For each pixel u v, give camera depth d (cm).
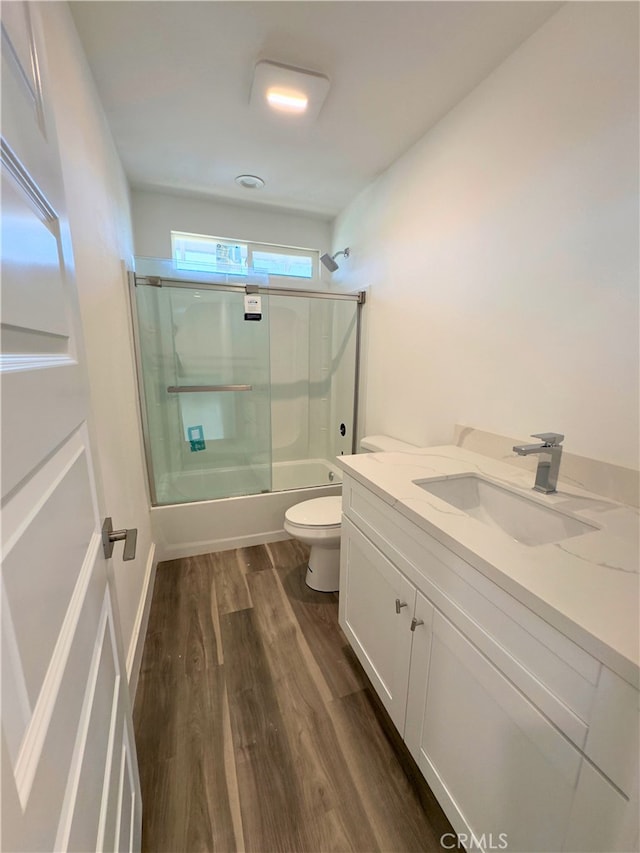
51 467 49
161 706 128
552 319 120
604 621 56
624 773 51
